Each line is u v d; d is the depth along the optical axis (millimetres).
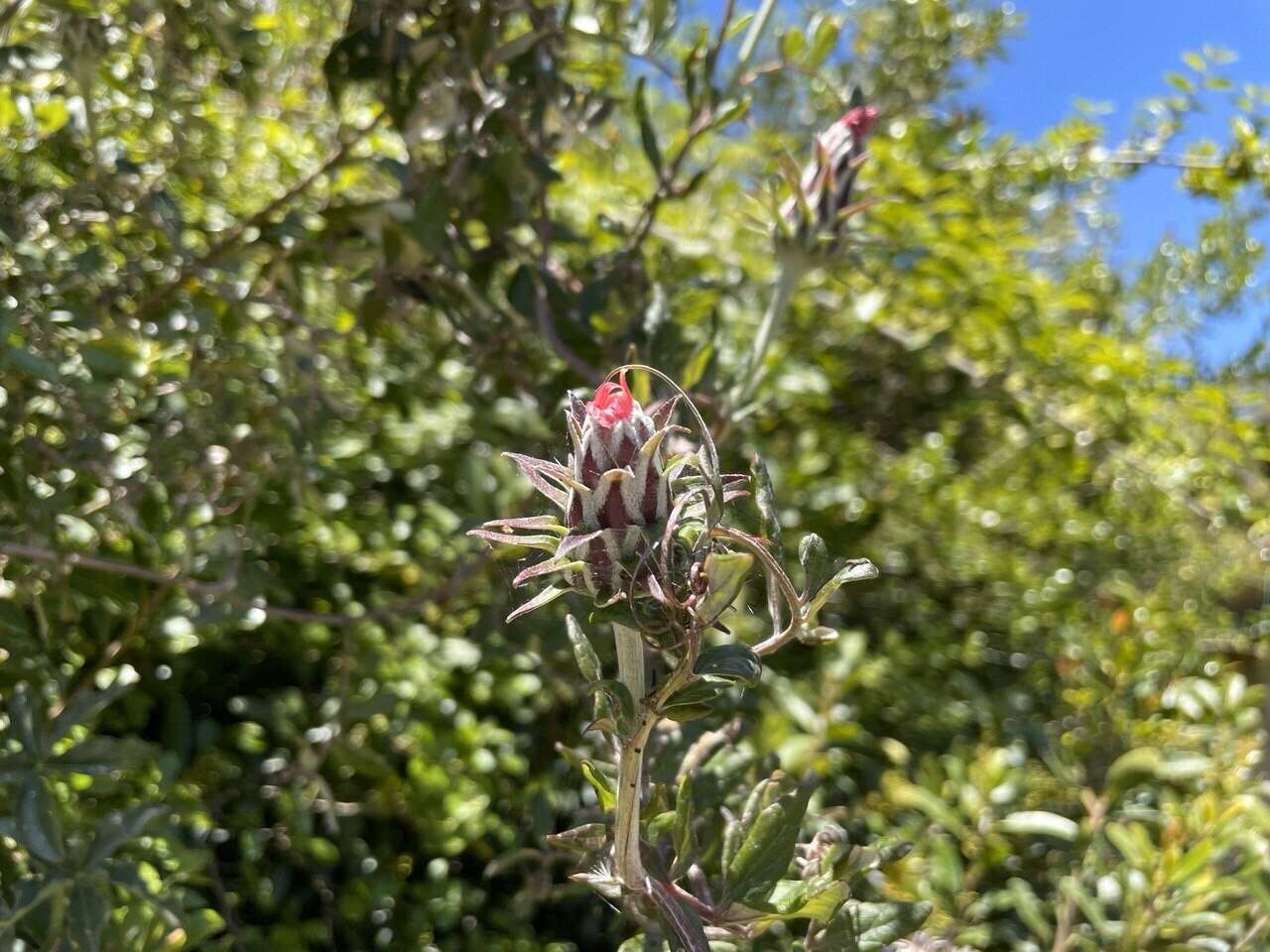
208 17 312
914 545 567
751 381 303
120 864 222
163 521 316
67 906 217
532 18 327
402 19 322
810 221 295
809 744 394
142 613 307
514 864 385
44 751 224
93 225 327
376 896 361
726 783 250
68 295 314
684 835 197
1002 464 642
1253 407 602
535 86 333
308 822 352
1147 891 309
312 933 354
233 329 341
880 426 665
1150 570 587
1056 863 397
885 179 519
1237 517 595
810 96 643
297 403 325
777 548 172
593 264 365
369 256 337
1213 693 407
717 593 152
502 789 397
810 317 597
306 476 330
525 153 334
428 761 376
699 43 346
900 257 533
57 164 325
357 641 396
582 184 528
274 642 391
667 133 640
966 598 565
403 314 351
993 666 571
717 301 400
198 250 364
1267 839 346
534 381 372
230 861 371
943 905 346
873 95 626
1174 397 588
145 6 303
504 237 350
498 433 457
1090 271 681
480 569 360
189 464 312
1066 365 579
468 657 391
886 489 578
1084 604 574
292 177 422
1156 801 408
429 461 468
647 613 153
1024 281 559
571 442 160
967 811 380
